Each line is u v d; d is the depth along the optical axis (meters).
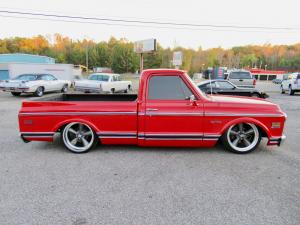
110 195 2.96
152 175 3.53
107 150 4.61
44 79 14.86
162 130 4.31
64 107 4.33
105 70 64.62
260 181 3.35
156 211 2.63
